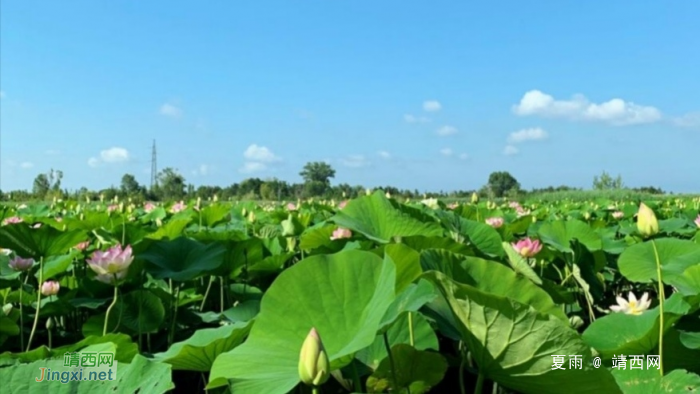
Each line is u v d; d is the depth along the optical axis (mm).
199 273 3572
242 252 4102
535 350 1541
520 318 1499
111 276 3078
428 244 3162
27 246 3395
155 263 3723
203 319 3617
